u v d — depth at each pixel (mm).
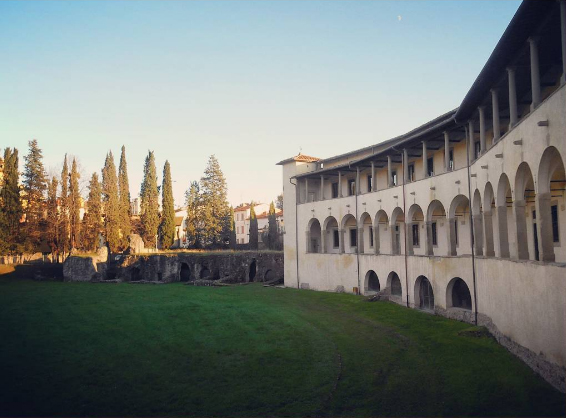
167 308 36719
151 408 15961
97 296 44750
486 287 23766
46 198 72062
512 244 28750
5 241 65312
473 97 23469
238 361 21297
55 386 18172
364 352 22266
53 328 28906
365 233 47031
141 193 82750
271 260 58781
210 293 47219
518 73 20766
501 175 20797
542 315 16000
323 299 40812
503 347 20609
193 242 86562
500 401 14883
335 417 14984
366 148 44750
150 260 65625
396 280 39562
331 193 51000
